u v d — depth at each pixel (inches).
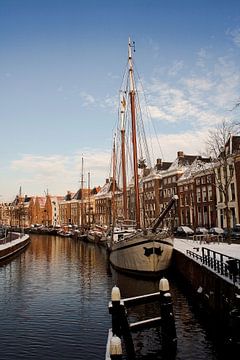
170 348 501.0
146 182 3152.1
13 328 645.9
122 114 1678.2
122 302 485.4
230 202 2007.9
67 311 757.3
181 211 2652.6
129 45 1403.8
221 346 519.5
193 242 1515.7
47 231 4436.5
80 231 3481.8
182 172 2773.1
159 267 1066.1
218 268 638.5
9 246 1739.7
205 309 693.3
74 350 540.1
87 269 1371.8
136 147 1311.5
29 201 6673.2
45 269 1382.9
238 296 463.5
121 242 1159.0
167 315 511.8
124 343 506.9
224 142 1465.3
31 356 517.7
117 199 2524.6
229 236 1326.3
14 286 1035.3
